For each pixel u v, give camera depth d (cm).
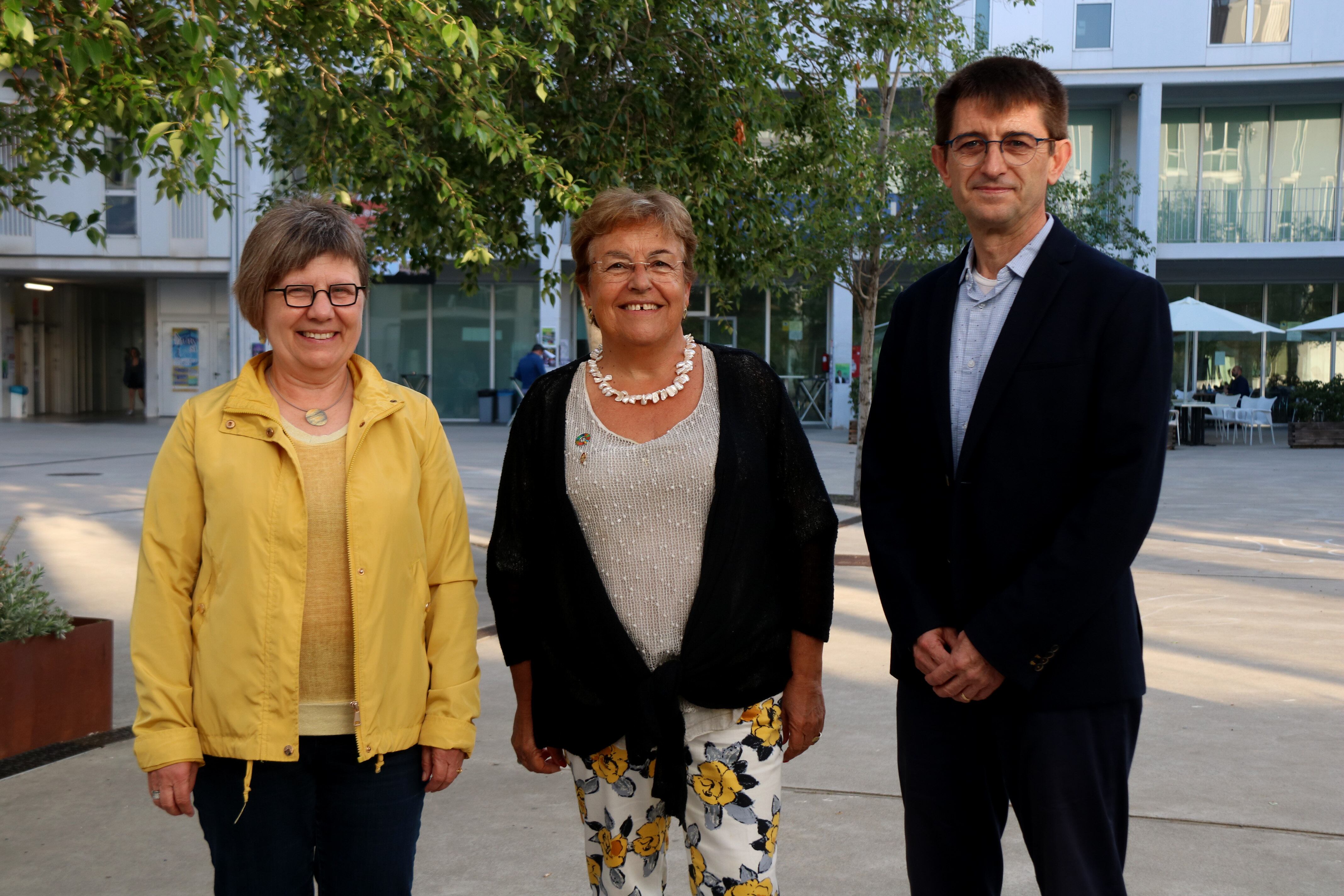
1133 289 221
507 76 692
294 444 213
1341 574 827
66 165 613
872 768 427
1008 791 232
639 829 231
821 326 2662
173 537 211
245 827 210
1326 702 504
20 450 1859
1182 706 499
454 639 228
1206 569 846
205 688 208
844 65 879
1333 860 338
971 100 232
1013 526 224
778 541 232
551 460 228
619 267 223
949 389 238
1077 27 2447
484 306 2694
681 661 221
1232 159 2569
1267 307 2639
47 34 381
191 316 2688
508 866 342
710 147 702
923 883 240
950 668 222
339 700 214
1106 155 2602
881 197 1154
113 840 359
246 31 572
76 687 451
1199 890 318
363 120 589
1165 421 220
